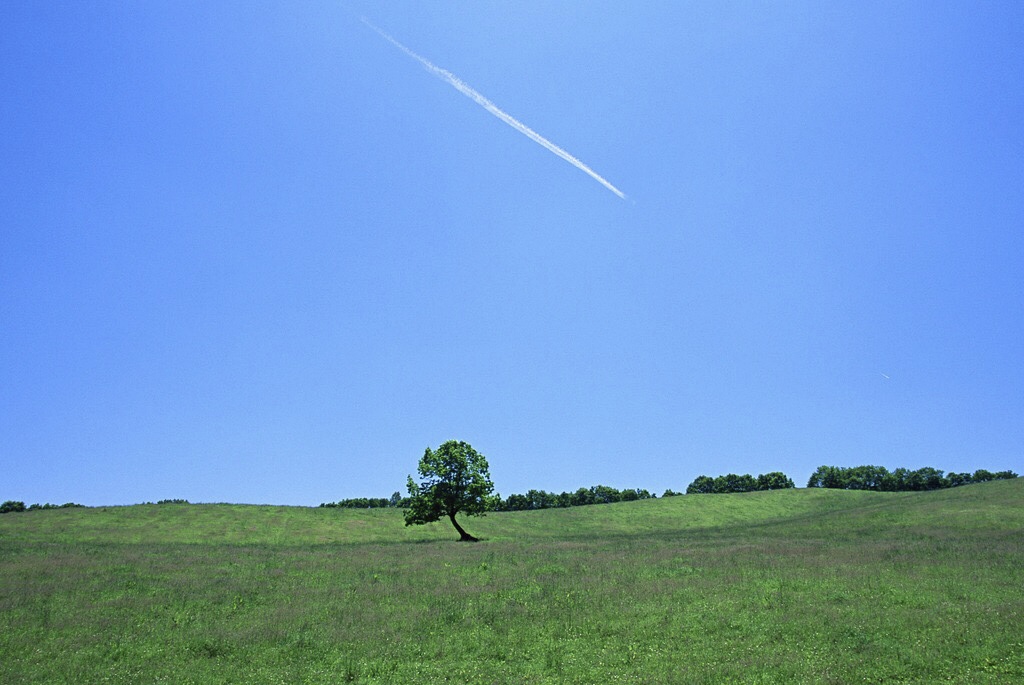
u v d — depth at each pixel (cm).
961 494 8450
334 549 5434
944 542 4406
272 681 1792
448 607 2630
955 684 1523
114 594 3022
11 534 7431
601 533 9138
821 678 1589
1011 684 1506
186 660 2002
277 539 8106
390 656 1998
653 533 8081
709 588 2739
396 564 4044
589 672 1769
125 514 9175
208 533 8262
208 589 3145
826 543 4659
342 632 2277
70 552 4741
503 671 1823
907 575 2805
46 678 1812
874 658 1716
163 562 4178
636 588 2834
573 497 17788
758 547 4394
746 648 1875
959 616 2033
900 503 8481
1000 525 5928
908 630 1927
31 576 3456
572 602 2617
